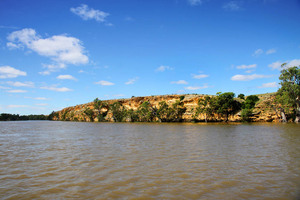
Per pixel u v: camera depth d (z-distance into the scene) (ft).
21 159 51.01
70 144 78.07
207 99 305.12
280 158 48.78
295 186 30.42
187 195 27.43
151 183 32.12
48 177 35.88
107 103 508.53
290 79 223.71
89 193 28.37
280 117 251.60
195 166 42.04
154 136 105.50
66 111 647.15
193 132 127.85
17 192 29.04
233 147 65.87
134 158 50.11
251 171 38.24
